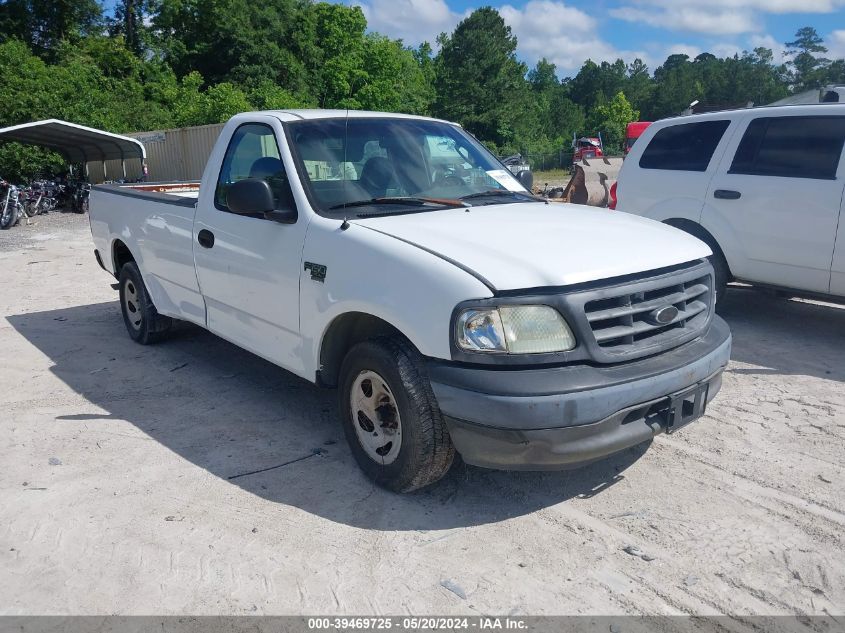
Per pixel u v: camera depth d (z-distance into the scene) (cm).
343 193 409
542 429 301
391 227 365
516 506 357
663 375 326
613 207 762
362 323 379
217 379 548
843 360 567
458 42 6359
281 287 409
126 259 660
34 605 288
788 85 11206
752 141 636
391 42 6181
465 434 315
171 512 355
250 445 430
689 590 291
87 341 661
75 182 2308
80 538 334
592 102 12988
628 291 329
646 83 12862
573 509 354
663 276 350
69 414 484
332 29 5862
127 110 3266
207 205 483
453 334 312
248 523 344
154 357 605
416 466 343
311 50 5788
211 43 5491
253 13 5497
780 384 516
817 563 307
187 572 307
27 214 1953
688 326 363
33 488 381
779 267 616
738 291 808
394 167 438
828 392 499
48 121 1986
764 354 585
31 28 5078
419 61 8431
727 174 646
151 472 397
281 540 329
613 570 304
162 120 3478
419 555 317
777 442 423
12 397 518
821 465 393
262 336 442
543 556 315
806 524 336
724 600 284
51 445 434
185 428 457
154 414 481
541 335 310
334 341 388
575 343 314
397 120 478
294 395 512
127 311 652
